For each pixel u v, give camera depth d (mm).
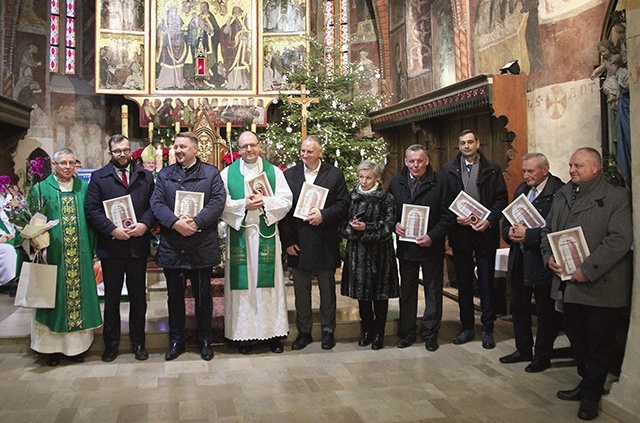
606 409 3785
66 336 4789
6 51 10344
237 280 5102
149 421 3670
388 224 5074
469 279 5398
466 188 5355
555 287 4117
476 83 6863
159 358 5016
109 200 4805
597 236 3822
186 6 10805
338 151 8766
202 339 5035
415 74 10156
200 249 4883
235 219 5074
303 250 5184
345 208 5180
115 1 10578
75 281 4809
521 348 4828
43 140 10906
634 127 3748
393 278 5207
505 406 3920
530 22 6660
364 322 5426
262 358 5008
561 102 6141
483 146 7645
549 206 4660
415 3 10023
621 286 3756
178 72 10781
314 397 4086
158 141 10398
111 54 10539
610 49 5137
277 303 5207
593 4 5664
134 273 4930
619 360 4586
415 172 5086
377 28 11516
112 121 11648
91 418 3715
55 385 4332
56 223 4621
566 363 4828
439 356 5035
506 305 6508
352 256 5191
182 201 4828
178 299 4996
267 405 3936
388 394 4141
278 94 10844
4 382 4402
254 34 10930
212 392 4184
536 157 4668
